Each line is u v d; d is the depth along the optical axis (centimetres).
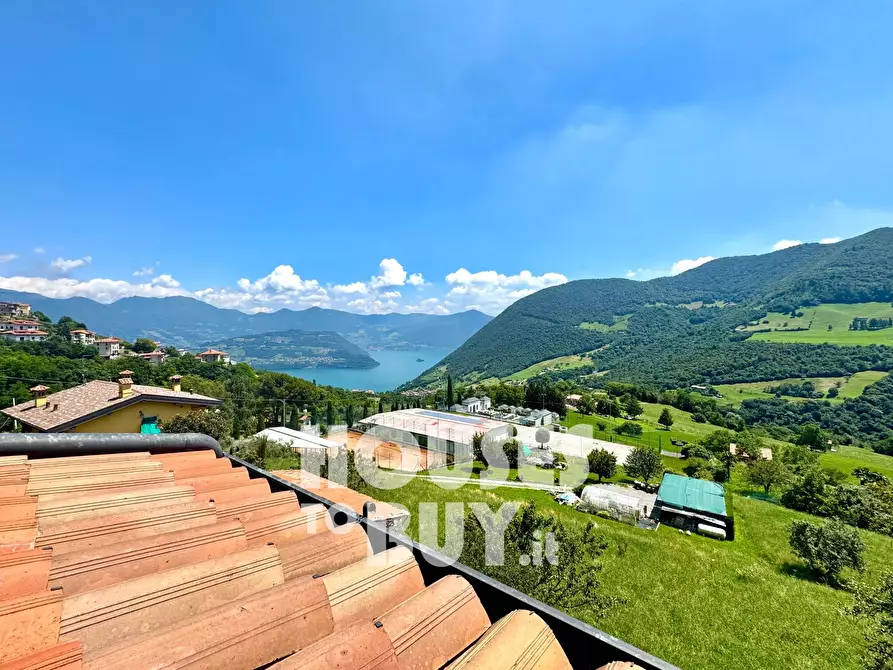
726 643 1354
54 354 5853
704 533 2572
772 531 2631
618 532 2261
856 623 1480
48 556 187
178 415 1916
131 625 152
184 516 256
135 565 193
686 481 3162
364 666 135
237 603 158
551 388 6912
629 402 7962
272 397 6581
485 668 135
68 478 296
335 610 171
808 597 1700
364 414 5059
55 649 124
